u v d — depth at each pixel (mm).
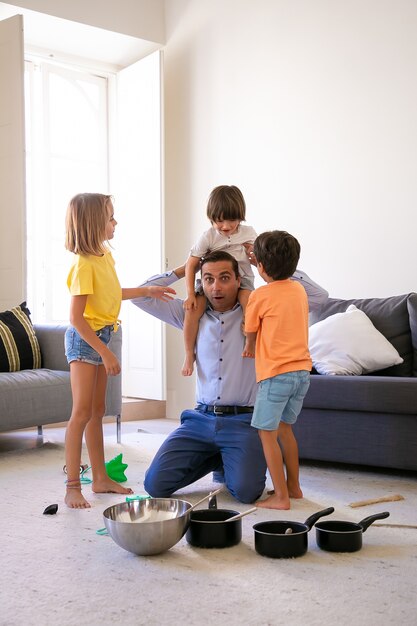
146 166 5555
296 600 1669
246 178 5035
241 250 2998
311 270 4613
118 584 1780
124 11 5398
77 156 5848
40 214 5641
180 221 5543
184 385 5504
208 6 5297
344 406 3197
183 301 3000
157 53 5422
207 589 1741
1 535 2221
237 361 2781
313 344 3693
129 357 5707
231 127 5141
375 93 4281
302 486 2961
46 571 1883
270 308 2592
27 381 3752
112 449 3908
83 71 5844
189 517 2045
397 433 3105
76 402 2682
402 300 3799
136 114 5652
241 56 5070
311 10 4621
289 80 4754
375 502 2635
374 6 4277
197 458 2758
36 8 4977
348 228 4414
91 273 2688
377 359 3586
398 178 4164
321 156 4566
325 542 2041
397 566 1911
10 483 2992
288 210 4754
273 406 2535
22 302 4645
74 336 2719
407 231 4121
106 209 2736
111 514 2084
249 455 2643
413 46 4098
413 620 1552
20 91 4805
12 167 4871
